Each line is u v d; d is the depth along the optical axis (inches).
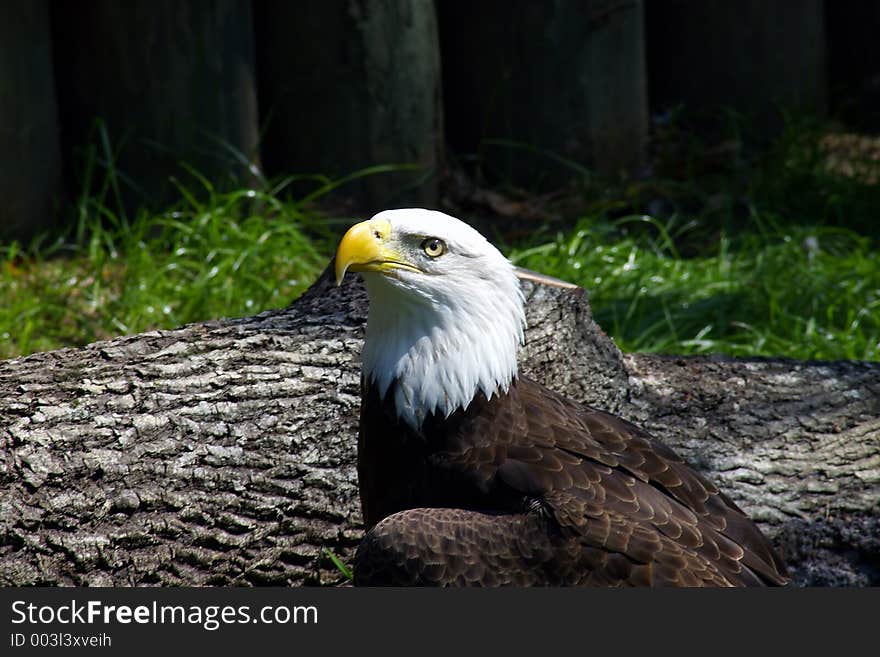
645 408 334.3
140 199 501.0
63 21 494.6
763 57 618.2
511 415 251.3
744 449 319.9
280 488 283.6
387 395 253.4
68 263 478.9
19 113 477.7
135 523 268.8
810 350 430.3
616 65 570.3
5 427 263.3
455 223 244.4
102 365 285.9
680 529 239.5
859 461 315.9
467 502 248.8
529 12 550.9
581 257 488.4
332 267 345.1
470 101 570.9
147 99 492.4
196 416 278.7
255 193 483.8
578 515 235.6
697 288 470.9
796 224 545.0
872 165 606.9
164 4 485.4
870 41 673.0
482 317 246.7
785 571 252.8
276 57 523.8
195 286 442.6
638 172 589.6
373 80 516.4
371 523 266.1
